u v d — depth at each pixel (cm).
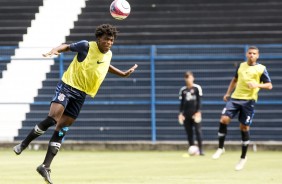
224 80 6381
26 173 4009
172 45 6719
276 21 7225
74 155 5716
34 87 6656
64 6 7750
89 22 7494
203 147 6269
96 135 6462
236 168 4253
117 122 6456
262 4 7469
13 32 7469
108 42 2892
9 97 6650
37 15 7669
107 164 4784
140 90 6456
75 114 2961
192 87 5791
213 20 7312
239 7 7494
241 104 4312
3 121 6562
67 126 2967
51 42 7281
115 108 6462
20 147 2883
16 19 7694
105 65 2947
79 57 2920
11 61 6750
